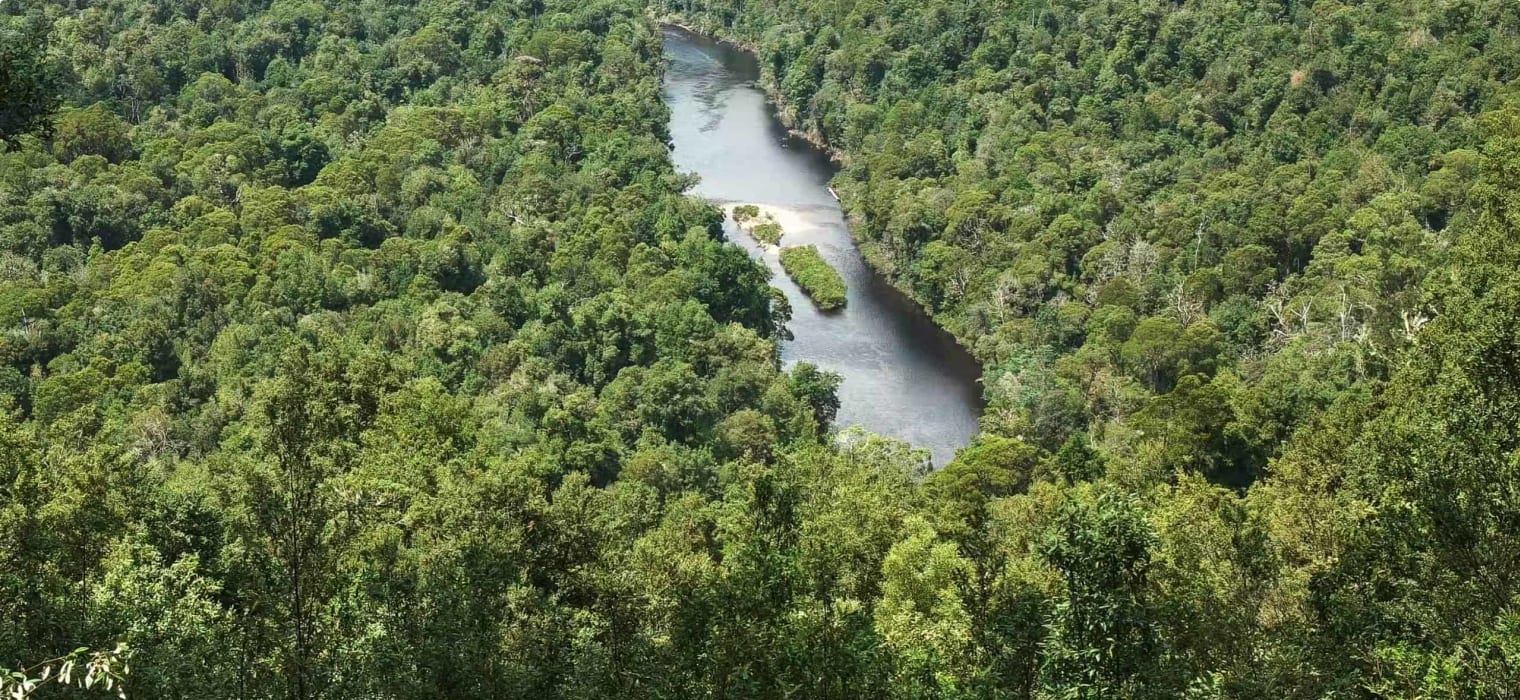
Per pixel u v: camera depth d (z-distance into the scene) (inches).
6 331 4254.4
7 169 5364.2
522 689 1581.0
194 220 5329.7
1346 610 1574.8
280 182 5994.1
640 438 4133.9
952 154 6752.0
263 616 1534.2
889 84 7475.4
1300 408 3750.0
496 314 4729.3
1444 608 1435.8
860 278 6028.5
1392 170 5526.6
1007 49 7209.6
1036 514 2564.0
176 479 2790.4
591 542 1893.5
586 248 5359.3
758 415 4330.7
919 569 2180.1
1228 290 5019.7
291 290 4699.8
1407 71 6077.8
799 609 1626.5
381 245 5324.8
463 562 1756.9
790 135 7810.0
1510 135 3147.1
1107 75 6737.2
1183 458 3513.8
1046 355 4909.0
